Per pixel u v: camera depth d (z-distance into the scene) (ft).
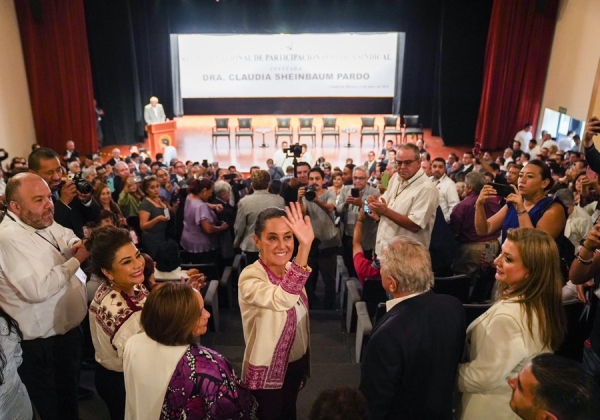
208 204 15.28
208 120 52.95
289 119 45.65
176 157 40.09
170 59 49.78
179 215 17.42
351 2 45.78
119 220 12.28
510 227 9.68
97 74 45.21
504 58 42.57
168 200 21.11
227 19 46.55
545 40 40.93
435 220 11.50
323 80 51.21
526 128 41.68
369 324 10.31
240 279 6.62
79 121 41.68
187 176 27.14
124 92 46.44
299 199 14.20
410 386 6.06
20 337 6.60
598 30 33.22
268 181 14.12
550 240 5.90
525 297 5.88
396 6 46.21
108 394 6.97
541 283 5.81
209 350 5.72
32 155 10.34
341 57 50.44
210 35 49.70
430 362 5.95
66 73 40.45
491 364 5.85
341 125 50.83
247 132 44.78
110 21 44.21
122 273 6.58
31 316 7.48
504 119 44.57
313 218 14.42
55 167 10.48
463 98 47.26
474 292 13.17
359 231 11.30
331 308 15.31
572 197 13.44
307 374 7.45
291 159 37.83
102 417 9.03
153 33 48.47
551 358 4.50
